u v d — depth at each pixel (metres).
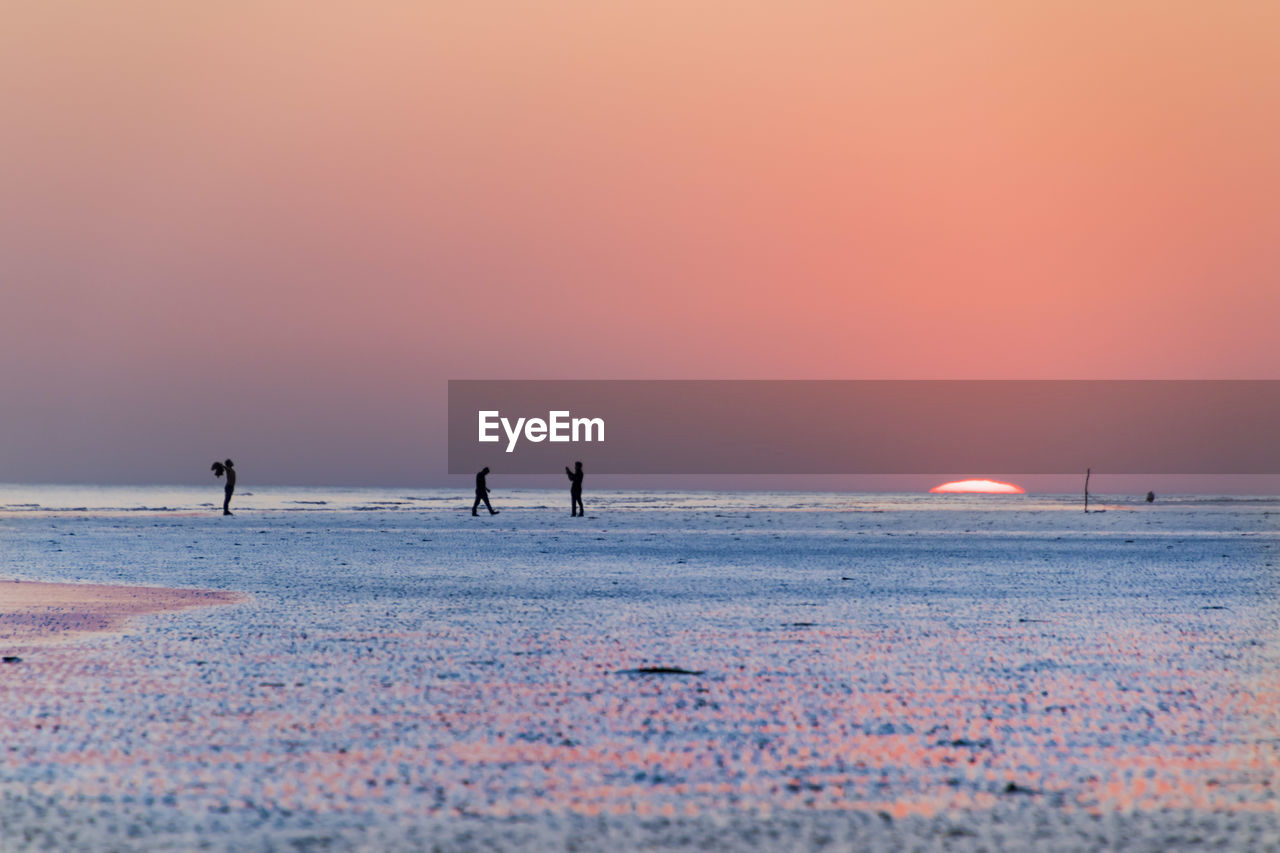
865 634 43.75
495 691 31.58
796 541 110.06
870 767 23.48
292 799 20.98
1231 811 20.45
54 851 18.05
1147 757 24.41
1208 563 82.94
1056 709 29.41
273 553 90.62
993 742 25.72
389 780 22.31
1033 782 22.38
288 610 51.28
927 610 52.09
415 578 68.38
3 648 39.34
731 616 49.47
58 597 56.81
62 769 23.06
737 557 87.50
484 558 85.50
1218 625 46.88
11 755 24.19
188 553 90.25
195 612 50.34
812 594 59.41
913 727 27.25
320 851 18.06
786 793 21.53
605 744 25.39
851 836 18.97
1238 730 27.00
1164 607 53.72
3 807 20.44
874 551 95.44
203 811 20.22
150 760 23.81
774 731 26.75
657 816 20.02
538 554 90.06
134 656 37.59
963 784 22.22
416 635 42.94
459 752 24.59
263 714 28.38
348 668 35.31
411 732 26.45
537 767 23.38
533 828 19.28
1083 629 45.50
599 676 34.03
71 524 138.25
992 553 93.56
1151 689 32.31
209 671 34.66
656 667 35.69
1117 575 72.25
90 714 28.30
